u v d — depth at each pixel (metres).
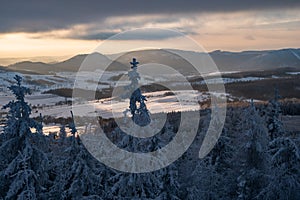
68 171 20.38
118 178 19.03
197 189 23.27
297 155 19.41
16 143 18.22
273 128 24.80
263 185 21.69
